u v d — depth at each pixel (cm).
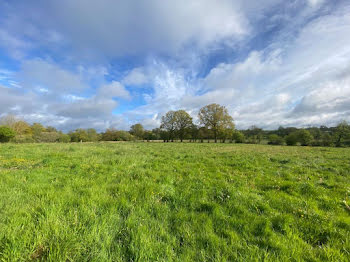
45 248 209
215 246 230
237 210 337
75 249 209
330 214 325
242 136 5416
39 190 407
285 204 369
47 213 277
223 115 4966
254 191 460
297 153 1545
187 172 674
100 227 249
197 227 276
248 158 1098
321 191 463
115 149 1628
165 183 499
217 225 282
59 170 639
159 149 1833
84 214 286
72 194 389
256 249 224
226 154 1327
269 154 1394
